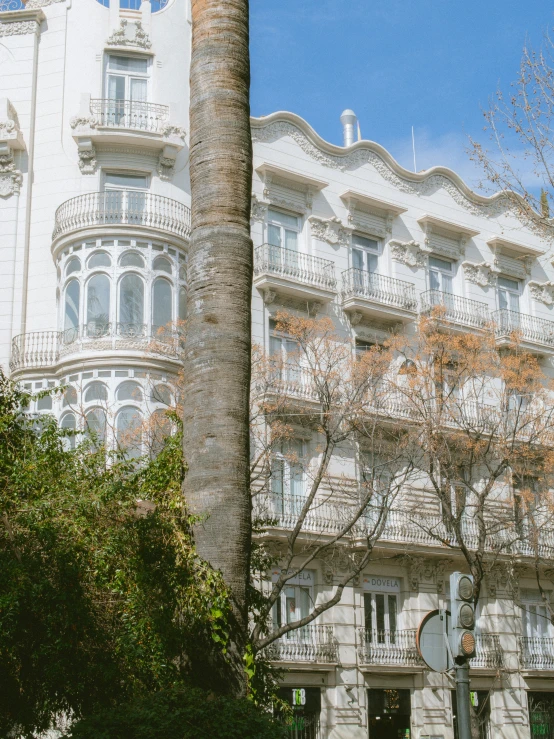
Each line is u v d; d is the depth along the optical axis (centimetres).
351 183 3366
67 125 2936
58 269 2792
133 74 3023
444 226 3544
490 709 3122
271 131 3206
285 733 934
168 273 2750
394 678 2911
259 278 2958
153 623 1126
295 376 2950
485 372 3095
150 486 1307
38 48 3050
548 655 3288
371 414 2672
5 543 1227
